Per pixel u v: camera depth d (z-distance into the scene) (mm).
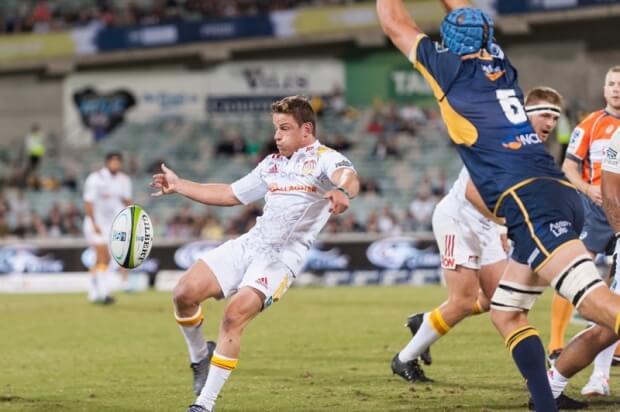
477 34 20031
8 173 115750
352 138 105125
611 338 21219
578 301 18484
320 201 23031
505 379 27594
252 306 22266
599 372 24484
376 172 99125
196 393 24891
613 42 106312
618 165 22594
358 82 116375
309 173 22688
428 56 20312
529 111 26062
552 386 22156
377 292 62219
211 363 22141
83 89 123438
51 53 124000
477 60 20094
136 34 120250
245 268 23469
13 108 128625
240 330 22219
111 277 72375
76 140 122375
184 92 121250
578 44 107562
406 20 20922
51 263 73000
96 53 121938
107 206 56531
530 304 20359
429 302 53812
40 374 31047
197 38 118062
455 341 35875
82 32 122625
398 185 96375
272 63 118625
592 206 29375
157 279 72188
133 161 107625
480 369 29469
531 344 19859
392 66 115000
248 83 119438
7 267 73312
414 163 99875
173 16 121375
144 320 47656
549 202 18938
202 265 23594
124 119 121938
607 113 28812
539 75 109125
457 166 98750
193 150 111375
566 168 29297
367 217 91438
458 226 26219
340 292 63031
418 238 69938
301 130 23016
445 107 20047
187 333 24344
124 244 23641
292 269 22922
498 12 104812
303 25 114250
